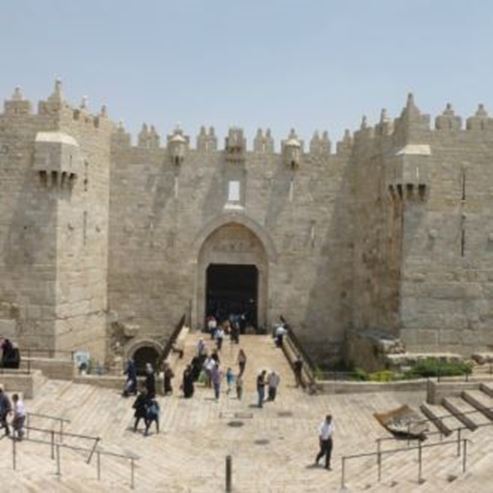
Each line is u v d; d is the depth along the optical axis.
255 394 43.44
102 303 57.47
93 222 54.91
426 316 49.19
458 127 49.28
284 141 59.28
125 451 32.66
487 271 49.31
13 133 49.19
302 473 30.77
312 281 59.53
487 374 44.50
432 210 49.16
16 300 49.00
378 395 42.41
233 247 60.25
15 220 49.09
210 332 57.38
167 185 58.78
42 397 39.12
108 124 57.34
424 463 29.61
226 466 28.61
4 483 24.52
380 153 54.28
